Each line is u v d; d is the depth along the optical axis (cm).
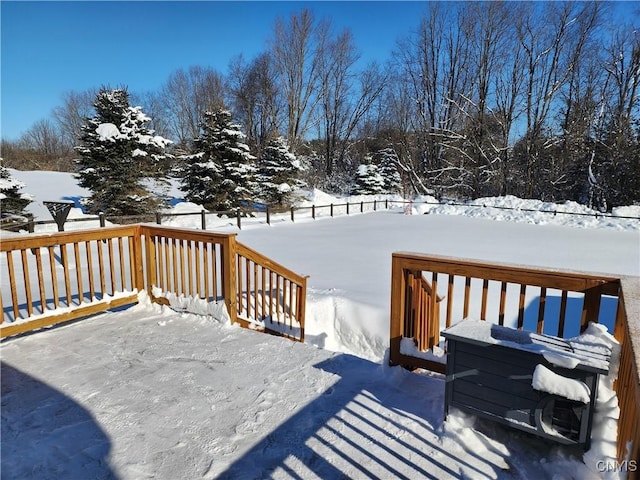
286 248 880
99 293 498
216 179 1535
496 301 492
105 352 304
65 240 343
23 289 520
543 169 2106
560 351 170
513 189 2228
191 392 247
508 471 175
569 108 2122
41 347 312
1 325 306
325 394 245
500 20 2198
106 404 233
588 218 1327
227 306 364
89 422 216
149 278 413
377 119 3112
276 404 234
